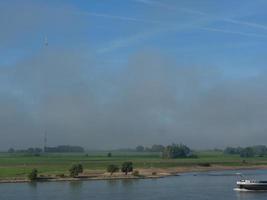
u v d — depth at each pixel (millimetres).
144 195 122562
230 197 119938
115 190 134250
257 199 116250
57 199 115250
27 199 115125
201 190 134375
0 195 123000
